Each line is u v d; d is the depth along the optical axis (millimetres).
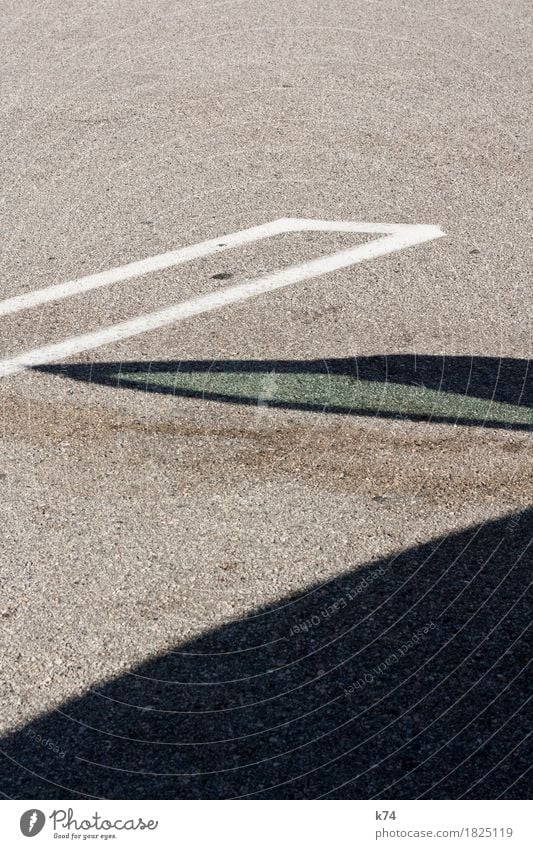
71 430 3508
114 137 6129
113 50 7641
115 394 3707
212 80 6977
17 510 3115
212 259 4734
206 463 3318
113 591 2779
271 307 4309
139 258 4762
